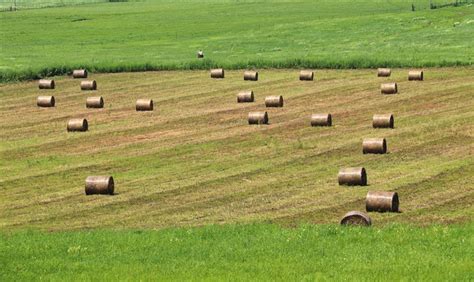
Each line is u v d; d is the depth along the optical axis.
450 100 115.44
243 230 58.19
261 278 46.06
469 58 147.12
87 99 121.50
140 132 103.00
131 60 163.75
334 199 69.81
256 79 139.75
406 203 67.50
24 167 86.81
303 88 130.50
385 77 136.50
